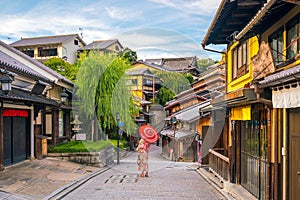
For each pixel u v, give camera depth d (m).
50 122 18.27
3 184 9.22
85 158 14.53
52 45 35.78
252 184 8.27
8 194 8.02
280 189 6.45
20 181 9.80
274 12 6.28
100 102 12.95
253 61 7.89
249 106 7.55
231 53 10.67
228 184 9.28
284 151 6.34
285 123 6.32
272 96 5.72
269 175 6.73
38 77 13.95
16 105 12.77
